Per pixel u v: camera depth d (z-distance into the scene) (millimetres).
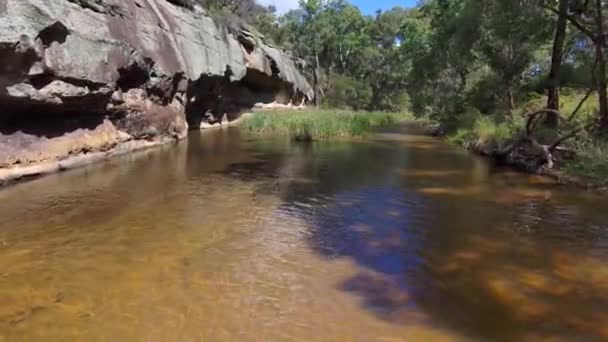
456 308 4402
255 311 4207
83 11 10609
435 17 30359
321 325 4000
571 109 16719
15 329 3787
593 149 10906
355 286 4820
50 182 8891
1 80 7957
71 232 6199
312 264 5391
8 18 7852
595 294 4754
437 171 12039
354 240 6305
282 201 8344
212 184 9508
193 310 4191
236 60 26656
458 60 25641
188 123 22312
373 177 10945
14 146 8758
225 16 26984
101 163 11234
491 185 10242
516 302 4551
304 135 19375
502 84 21297
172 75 15898
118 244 5816
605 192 9531
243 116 30609
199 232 6387
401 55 52781
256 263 5359
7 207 7191
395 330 3963
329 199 8609
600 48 12742
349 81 55344
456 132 21578
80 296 4398
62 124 10336
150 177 9891
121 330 3816
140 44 13711
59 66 9258
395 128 30344
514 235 6668
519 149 13414
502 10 15711
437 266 5453
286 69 40094
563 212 7934
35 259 5258
